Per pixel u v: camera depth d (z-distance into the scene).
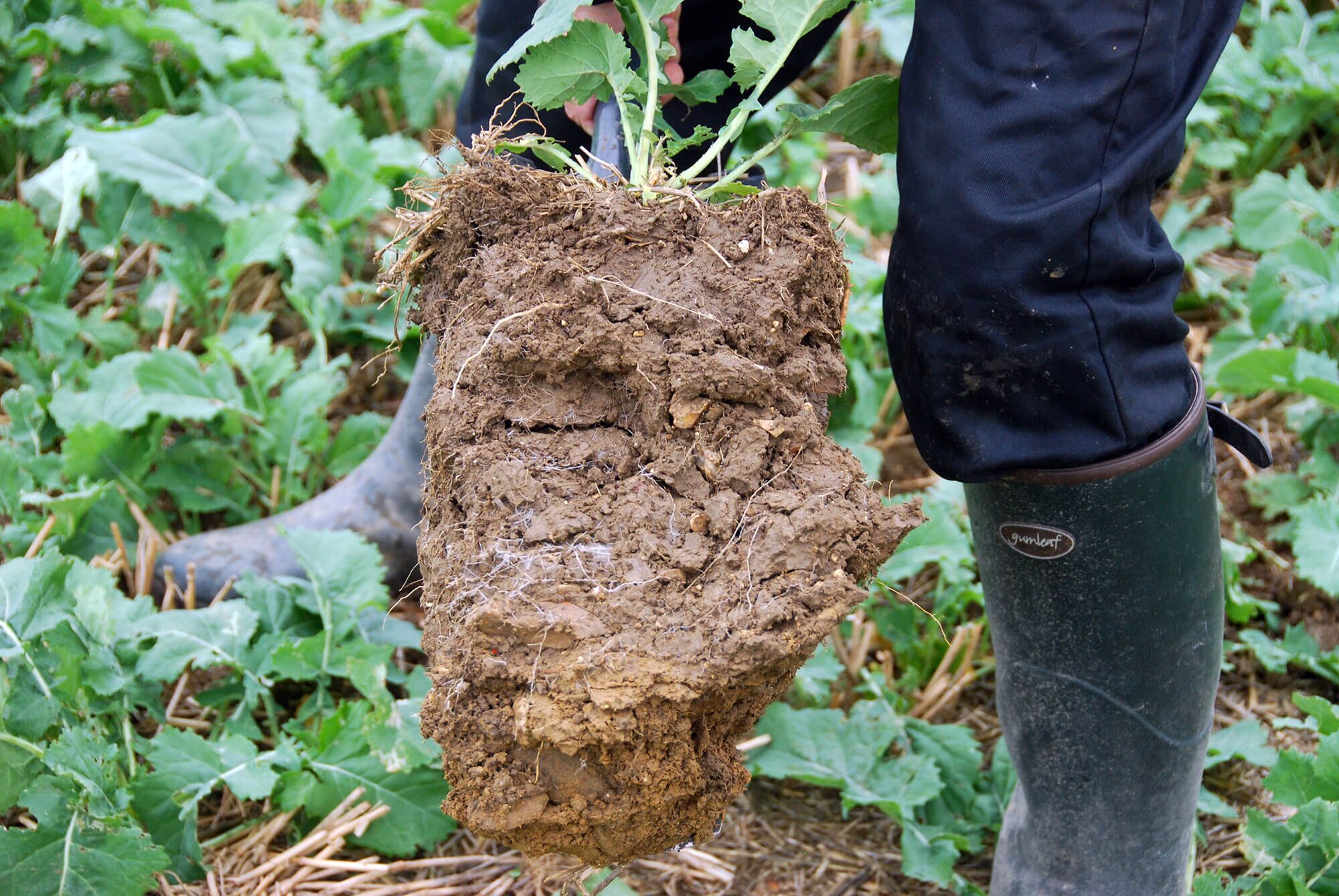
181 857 1.41
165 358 1.92
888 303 1.08
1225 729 1.67
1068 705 1.19
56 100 2.53
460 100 1.68
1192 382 1.09
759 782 1.69
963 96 0.98
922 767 1.57
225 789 1.56
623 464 0.91
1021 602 1.17
